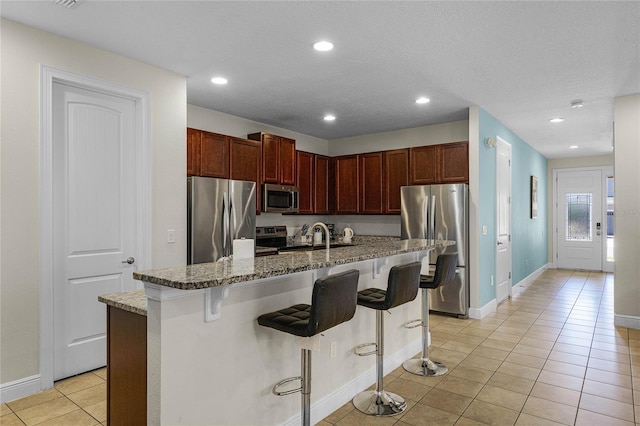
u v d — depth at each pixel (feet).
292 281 7.38
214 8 7.82
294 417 7.33
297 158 18.24
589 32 8.84
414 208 16.28
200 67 10.92
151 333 5.34
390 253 8.63
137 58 10.27
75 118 9.55
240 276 5.36
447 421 7.82
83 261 9.68
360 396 8.77
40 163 8.67
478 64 10.74
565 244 28.37
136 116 10.64
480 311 15.23
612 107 15.03
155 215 10.73
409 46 9.58
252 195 14.03
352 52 9.94
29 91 8.53
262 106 14.87
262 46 9.58
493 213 16.84
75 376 9.56
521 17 8.18
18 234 8.38
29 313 8.55
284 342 7.15
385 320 10.08
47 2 7.57
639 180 13.50
